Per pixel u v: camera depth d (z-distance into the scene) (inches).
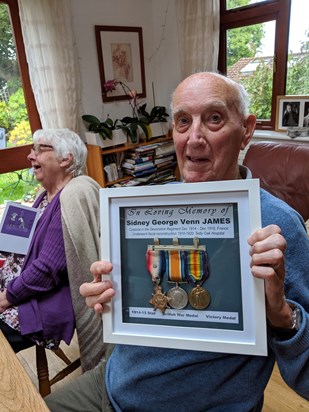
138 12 126.4
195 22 112.0
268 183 64.7
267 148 67.2
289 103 105.7
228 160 29.2
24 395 24.3
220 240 23.2
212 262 23.4
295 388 25.0
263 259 20.5
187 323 24.2
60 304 50.0
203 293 23.6
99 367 37.7
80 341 52.0
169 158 132.0
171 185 23.5
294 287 25.1
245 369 26.0
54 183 57.2
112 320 25.4
